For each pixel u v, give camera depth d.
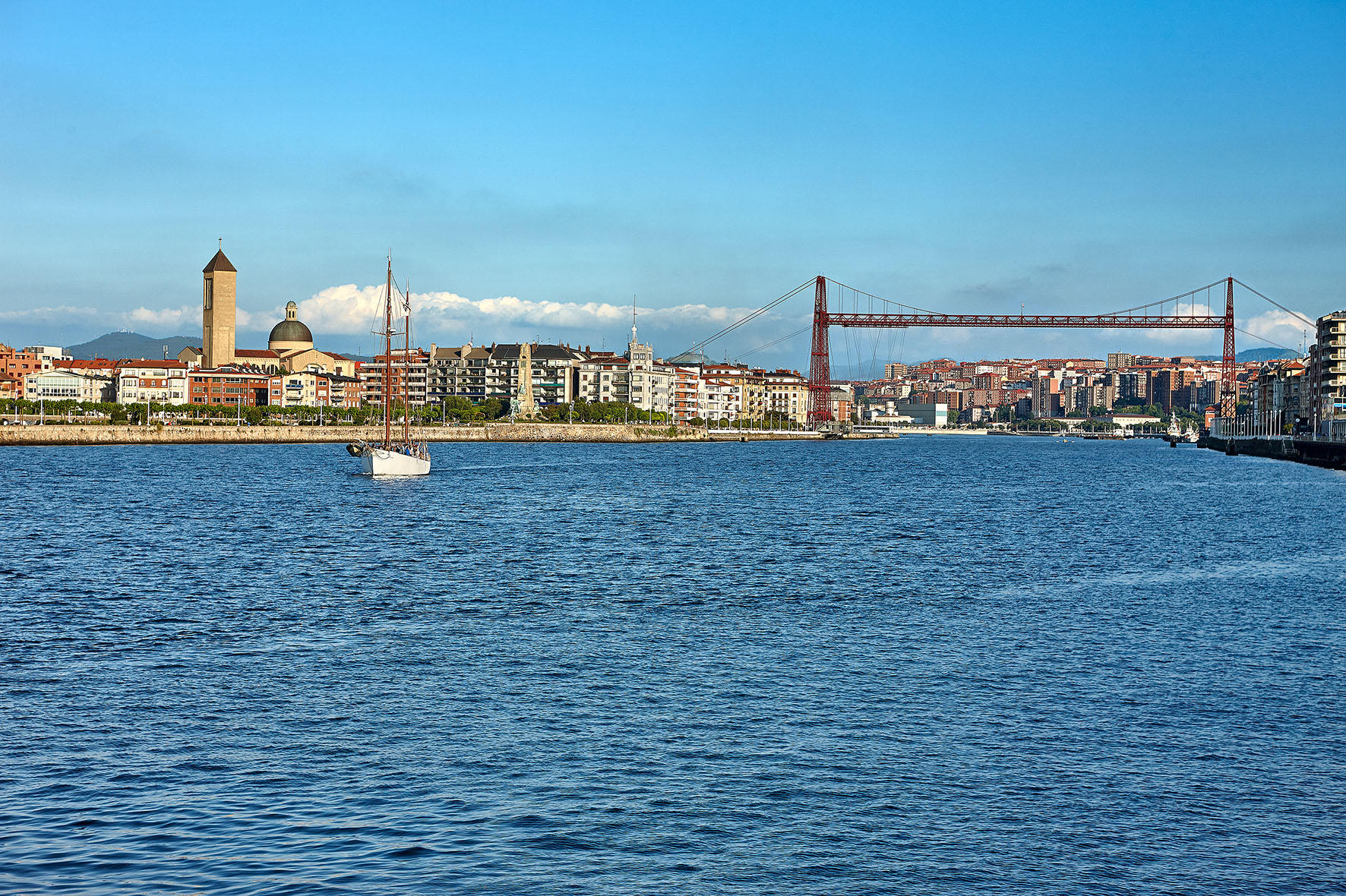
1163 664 52.91
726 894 30.30
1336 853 32.69
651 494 159.38
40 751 40.03
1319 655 54.53
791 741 41.47
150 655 53.72
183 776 37.81
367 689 48.16
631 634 59.34
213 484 167.38
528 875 31.17
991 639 58.47
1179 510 140.12
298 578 77.38
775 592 73.56
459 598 70.12
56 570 79.38
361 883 30.59
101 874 30.97
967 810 35.38
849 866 31.80
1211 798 36.31
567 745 41.00
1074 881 31.09
